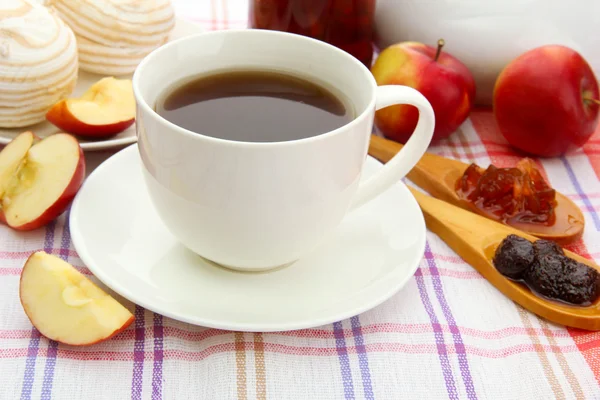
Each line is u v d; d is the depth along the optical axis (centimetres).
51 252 56
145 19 67
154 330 53
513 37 68
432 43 69
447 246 60
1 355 51
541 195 61
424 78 65
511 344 54
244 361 52
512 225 60
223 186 50
